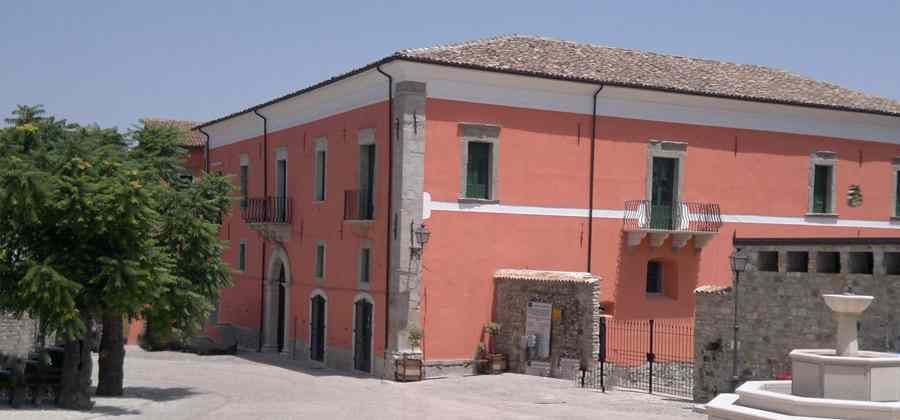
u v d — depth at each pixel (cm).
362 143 3130
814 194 3616
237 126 4219
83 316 2158
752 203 3462
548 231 3108
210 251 2536
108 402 2373
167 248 2433
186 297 2456
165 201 2502
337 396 2547
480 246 3002
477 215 2994
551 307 2850
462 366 2956
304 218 3556
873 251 2070
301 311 3578
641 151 3262
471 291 2989
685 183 3341
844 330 1516
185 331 2514
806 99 3597
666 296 3341
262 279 3928
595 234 3184
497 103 3025
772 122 3509
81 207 2064
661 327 3200
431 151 2922
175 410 2273
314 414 2205
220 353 3800
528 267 3077
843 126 3659
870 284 2073
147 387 2758
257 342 3947
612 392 2598
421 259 2906
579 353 2767
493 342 3011
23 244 2141
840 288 2128
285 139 3756
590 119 3181
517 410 2272
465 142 2972
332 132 3356
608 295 3198
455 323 2959
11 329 2870
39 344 3016
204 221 2538
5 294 2094
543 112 3102
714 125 3400
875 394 1448
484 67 2934
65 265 2109
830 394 1468
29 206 2025
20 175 2006
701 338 2452
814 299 2183
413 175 2889
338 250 3291
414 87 2888
